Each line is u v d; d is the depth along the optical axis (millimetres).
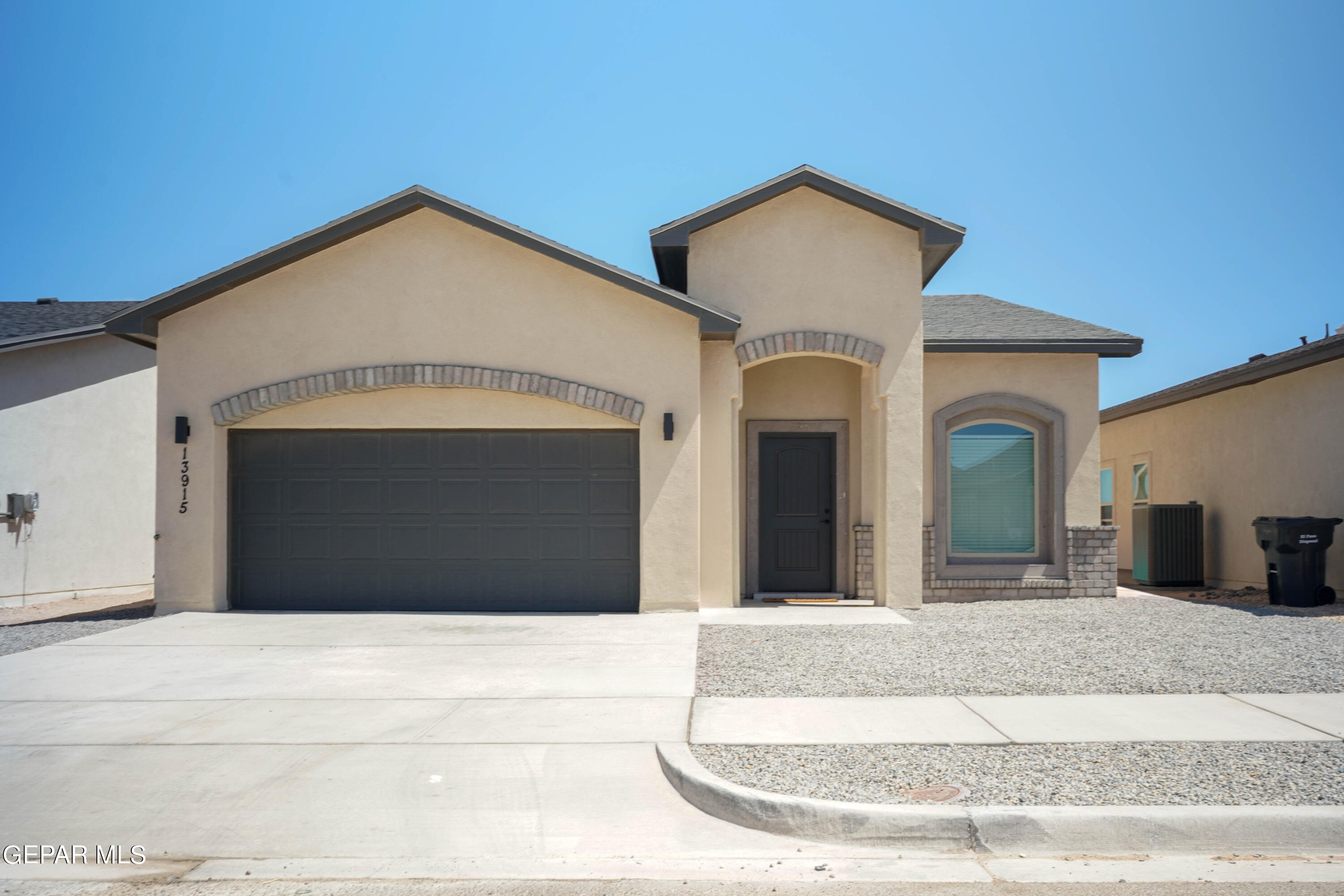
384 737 6418
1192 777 5395
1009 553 13703
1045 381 13539
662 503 11617
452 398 11852
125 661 8836
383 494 11906
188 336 11836
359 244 11805
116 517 16062
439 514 11867
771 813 5004
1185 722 6559
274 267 11617
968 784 5320
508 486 11844
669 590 11602
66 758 6047
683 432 11641
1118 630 10461
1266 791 5152
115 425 16125
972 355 13539
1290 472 13961
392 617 11297
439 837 4922
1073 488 13547
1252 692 7457
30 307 17922
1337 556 12891
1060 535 13523
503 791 5496
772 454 13805
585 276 11734
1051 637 10016
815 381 13648
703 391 12281
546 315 11719
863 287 12391
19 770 5840
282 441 11977
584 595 11734
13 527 14258
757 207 12438
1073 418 13500
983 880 4387
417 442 11922
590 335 11695
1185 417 17109
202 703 7320
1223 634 10086
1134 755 5832
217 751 6164
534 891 4328
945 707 7070
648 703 7219
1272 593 12836
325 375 11656
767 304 12375
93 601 14773
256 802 5352
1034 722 6609
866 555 13039
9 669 8508
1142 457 18984
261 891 4367
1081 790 5188
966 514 13727
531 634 10172
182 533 11781
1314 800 5008
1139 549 16109
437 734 6488
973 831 4781
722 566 12234
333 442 11969
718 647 9555
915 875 4457
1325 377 13180
